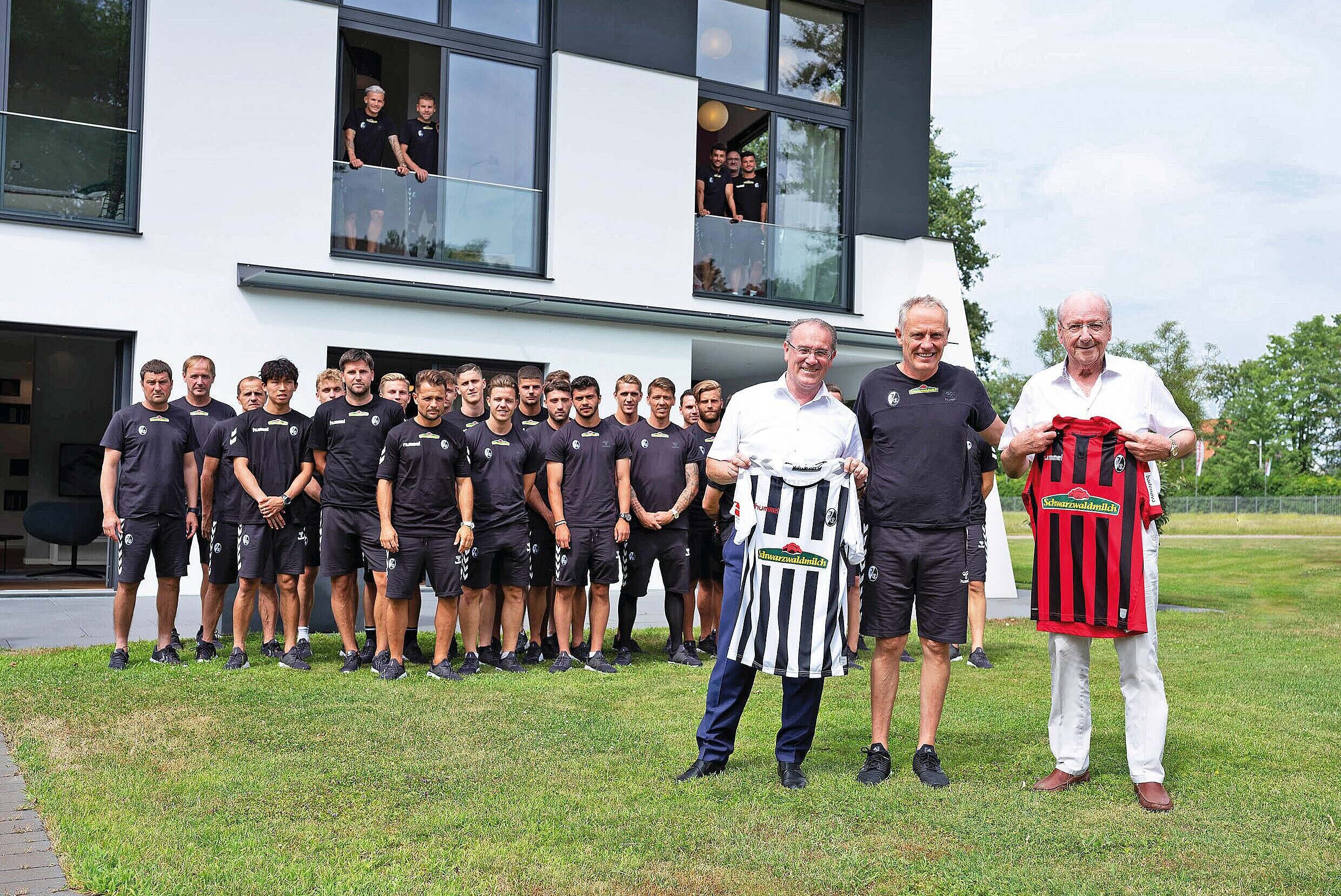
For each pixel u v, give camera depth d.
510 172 11.33
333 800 3.73
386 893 2.90
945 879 3.08
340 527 6.21
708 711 4.18
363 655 6.62
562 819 3.57
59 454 14.34
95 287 9.18
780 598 4.01
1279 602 12.37
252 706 5.13
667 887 3.00
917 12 13.62
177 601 6.38
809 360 4.11
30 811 3.62
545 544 6.71
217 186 9.68
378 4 10.64
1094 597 3.95
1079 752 4.09
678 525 6.89
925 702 4.24
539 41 11.50
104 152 9.35
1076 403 4.16
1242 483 65.25
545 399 7.04
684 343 11.91
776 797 3.85
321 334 10.06
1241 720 5.23
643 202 11.79
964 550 4.20
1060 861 3.25
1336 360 69.06
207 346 9.60
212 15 9.68
